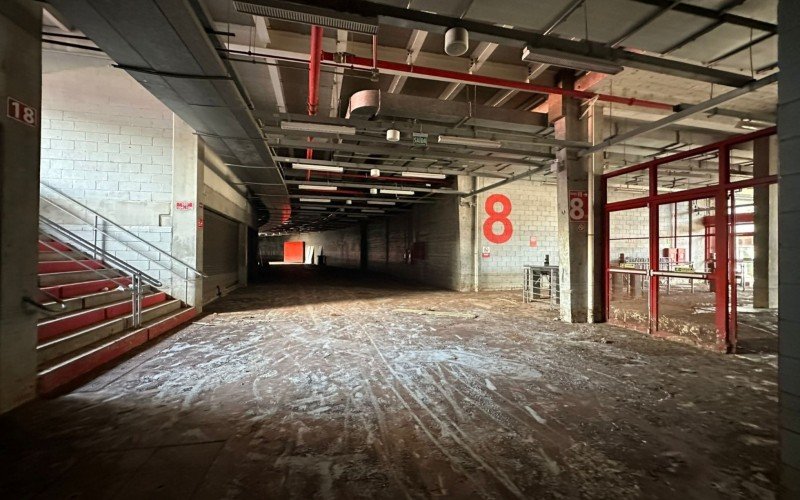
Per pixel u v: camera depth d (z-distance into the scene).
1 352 2.54
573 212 6.11
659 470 1.93
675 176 10.27
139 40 3.02
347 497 1.71
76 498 1.69
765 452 2.11
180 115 4.70
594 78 5.28
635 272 5.56
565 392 3.03
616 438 2.27
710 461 2.02
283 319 6.24
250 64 4.70
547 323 5.99
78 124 5.74
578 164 6.14
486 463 2.00
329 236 29.72
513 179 8.38
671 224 12.68
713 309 7.09
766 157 7.71
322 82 5.00
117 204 5.91
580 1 2.85
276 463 1.98
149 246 6.03
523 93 6.05
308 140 6.48
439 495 1.73
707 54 3.67
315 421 2.48
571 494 1.74
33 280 2.79
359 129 5.50
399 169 8.02
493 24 3.26
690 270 4.79
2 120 2.55
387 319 6.32
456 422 2.48
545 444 2.20
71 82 5.70
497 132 6.04
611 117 6.65
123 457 2.02
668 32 3.28
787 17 1.67
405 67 4.15
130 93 5.93
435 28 3.05
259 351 4.22
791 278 1.63
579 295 6.09
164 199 6.11
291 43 4.36
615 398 2.91
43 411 2.60
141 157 6.01
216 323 5.82
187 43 3.07
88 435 2.26
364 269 21.98
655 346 4.54
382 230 19.12
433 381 3.27
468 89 5.89
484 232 10.91
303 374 3.44
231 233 10.33
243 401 2.80
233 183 8.97
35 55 2.80
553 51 3.27
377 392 3.01
